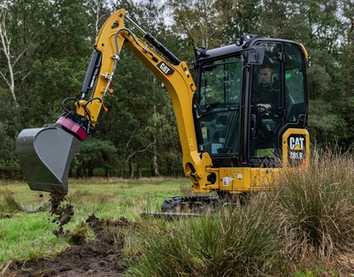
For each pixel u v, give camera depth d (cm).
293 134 756
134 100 3584
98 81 696
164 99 3575
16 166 3228
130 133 3684
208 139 774
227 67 765
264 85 741
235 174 726
